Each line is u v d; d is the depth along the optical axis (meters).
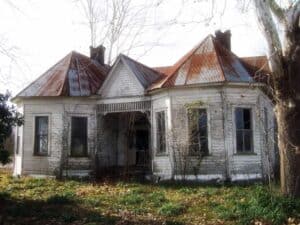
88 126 26.28
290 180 14.55
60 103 26.03
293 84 14.59
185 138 22.86
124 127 27.97
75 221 13.55
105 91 26.20
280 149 15.02
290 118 14.68
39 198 17.70
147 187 20.89
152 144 24.64
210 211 14.65
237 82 22.55
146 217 14.07
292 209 13.51
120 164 27.62
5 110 16.27
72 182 23.03
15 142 28.31
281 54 14.69
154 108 24.77
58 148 25.66
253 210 13.66
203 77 22.95
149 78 26.58
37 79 27.53
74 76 27.20
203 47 25.14
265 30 14.61
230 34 26.59
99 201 16.70
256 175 22.77
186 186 21.00
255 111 23.22
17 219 13.97
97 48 31.83
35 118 26.47
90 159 25.98
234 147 22.61
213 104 22.84
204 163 22.58
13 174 28.05
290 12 14.44
